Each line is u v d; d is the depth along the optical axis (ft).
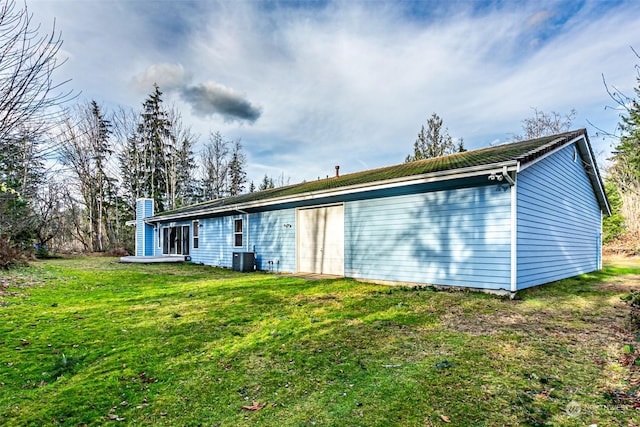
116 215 93.50
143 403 9.18
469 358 11.84
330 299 22.04
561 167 30.83
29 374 10.80
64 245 82.48
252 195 54.54
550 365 11.21
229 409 8.87
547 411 8.47
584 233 37.11
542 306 19.38
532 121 89.51
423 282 26.45
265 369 11.30
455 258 24.73
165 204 103.71
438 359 11.81
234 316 17.88
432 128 86.58
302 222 38.14
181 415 8.60
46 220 59.62
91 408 8.88
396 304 20.16
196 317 17.69
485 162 22.20
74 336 14.49
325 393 9.62
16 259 36.99
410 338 14.05
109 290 26.05
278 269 39.86
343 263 33.37
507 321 16.43
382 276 29.27
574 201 34.17
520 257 22.80
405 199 27.86
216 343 13.74
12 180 23.73
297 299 22.16
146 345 13.50
